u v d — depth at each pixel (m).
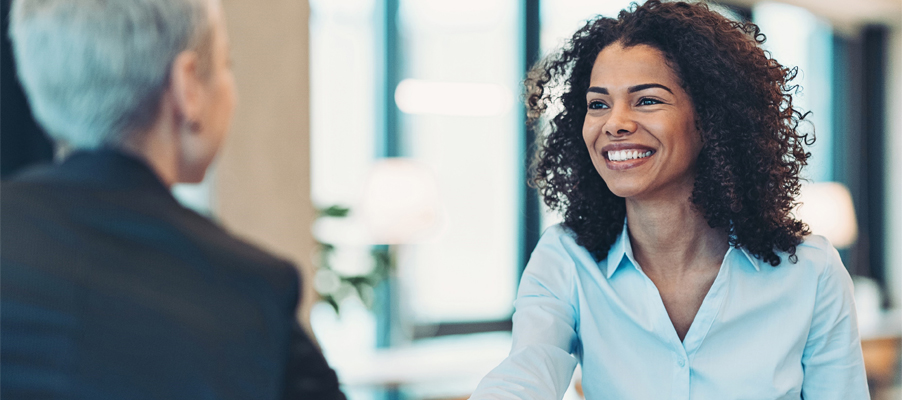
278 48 2.97
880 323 5.64
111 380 0.59
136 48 0.68
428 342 4.77
